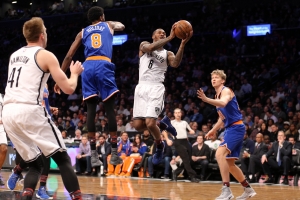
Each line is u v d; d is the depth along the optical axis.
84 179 10.00
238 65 15.95
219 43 18.31
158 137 5.61
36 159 4.07
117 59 19.70
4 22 25.89
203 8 20.88
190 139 10.98
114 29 5.12
